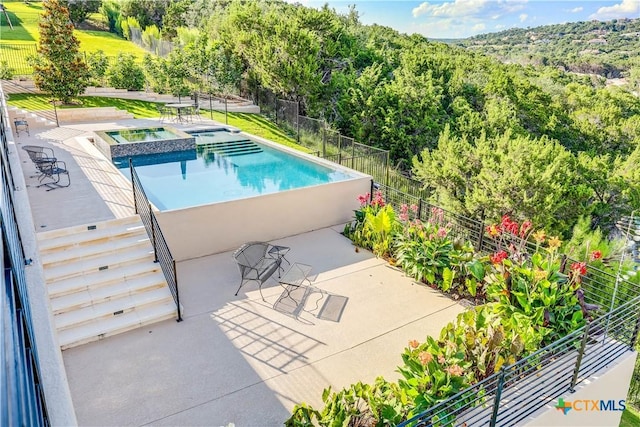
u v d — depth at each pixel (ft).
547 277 21.31
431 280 25.70
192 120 63.26
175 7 132.16
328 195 34.86
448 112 100.07
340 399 15.28
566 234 63.31
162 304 23.00
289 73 77.56
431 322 22.70
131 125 56.70
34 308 14.16
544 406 16.71
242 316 22.72
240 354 19.84
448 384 15.67
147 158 45.29
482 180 67.51
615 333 20.99
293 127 72.23
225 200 31.19
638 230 34.09
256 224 31.68
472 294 24.41
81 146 45.16
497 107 95.81
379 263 29.19
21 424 5.79
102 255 24.38
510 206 62.85
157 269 24.38
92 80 76.95
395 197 36.96
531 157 68.08
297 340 20.95
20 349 8.25
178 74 79.51
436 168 74.69
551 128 100.58
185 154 47.83
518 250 24.39
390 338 21.30
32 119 53.42
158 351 19.88
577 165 75.31
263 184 38.04
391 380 18.45
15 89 69.56
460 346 17.47
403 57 114.21
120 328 21.07
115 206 28.76
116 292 22.43
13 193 22.81
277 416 16.48
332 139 64.75
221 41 87.66
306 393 17.66
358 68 105.91
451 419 14.87
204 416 16.38
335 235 33.83
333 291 25.57
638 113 107.55
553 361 17.57
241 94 87.56
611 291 28.25
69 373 18.35
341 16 152.76
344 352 20.20
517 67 134.62
